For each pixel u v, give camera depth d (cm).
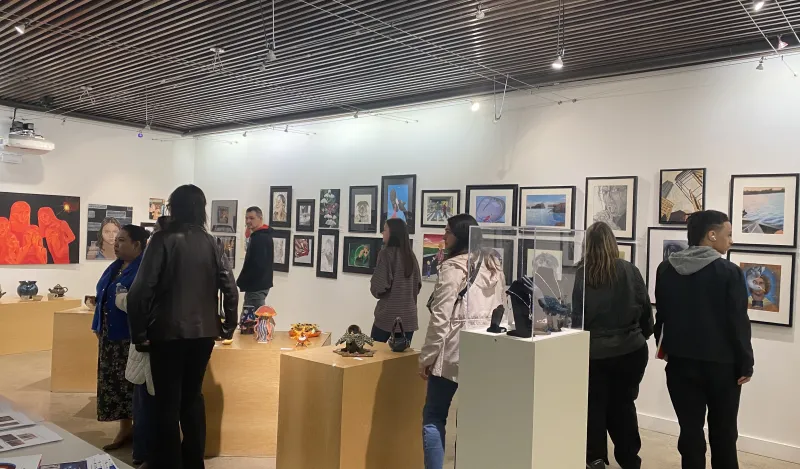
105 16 412
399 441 315
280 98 634
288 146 745
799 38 382
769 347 396
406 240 449
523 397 205
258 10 389
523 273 217
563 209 495
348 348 317
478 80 532
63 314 493
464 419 226
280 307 744
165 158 847
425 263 591
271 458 360
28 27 434
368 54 470
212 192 849
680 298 286
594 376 309
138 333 270
